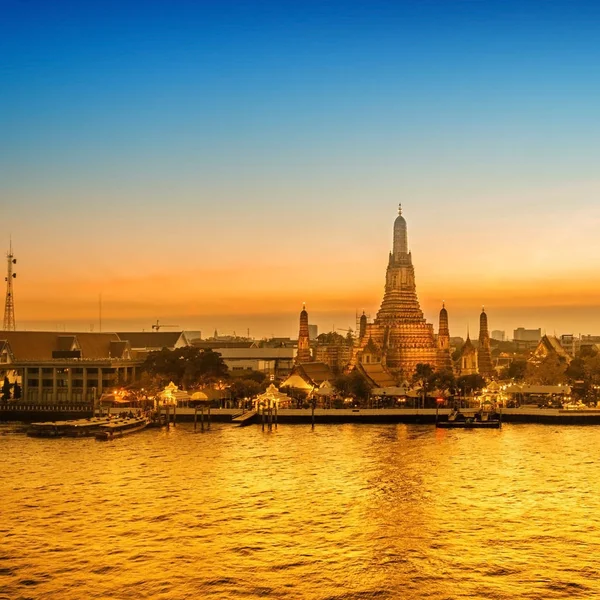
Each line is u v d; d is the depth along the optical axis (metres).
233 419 190.88
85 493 109.50
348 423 194.38
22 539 87.62
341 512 98.44
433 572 76.88
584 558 80.81
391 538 87.50
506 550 83.25
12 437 169.38
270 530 90.75
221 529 91.19
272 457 139.12
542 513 97.56
